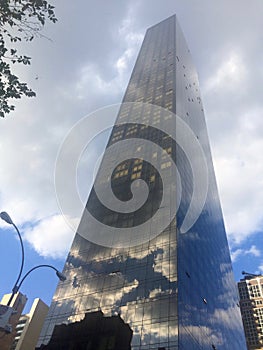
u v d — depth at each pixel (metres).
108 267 53.59
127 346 40.16
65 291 54.19
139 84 112.31
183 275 47.75
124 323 43.19
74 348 44.06
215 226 88.88
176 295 42.56
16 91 14.73
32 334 82.44
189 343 40.59
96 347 42.41
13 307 16.36
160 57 123.81
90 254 58.81
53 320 50.12
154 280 46.56
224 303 72.50
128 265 51.75
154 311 42.25
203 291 55.88
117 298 47.31
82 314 48.19
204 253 66.31
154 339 39.06
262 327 129.25
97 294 49.94
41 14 15.23
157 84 105.00
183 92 103.69
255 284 145.88
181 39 143.25
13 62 14.88
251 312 136.00
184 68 122.81
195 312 47.56
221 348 57.41
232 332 72.44
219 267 78.31
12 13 14.44
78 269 57.06
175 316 40.12
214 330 56.16
